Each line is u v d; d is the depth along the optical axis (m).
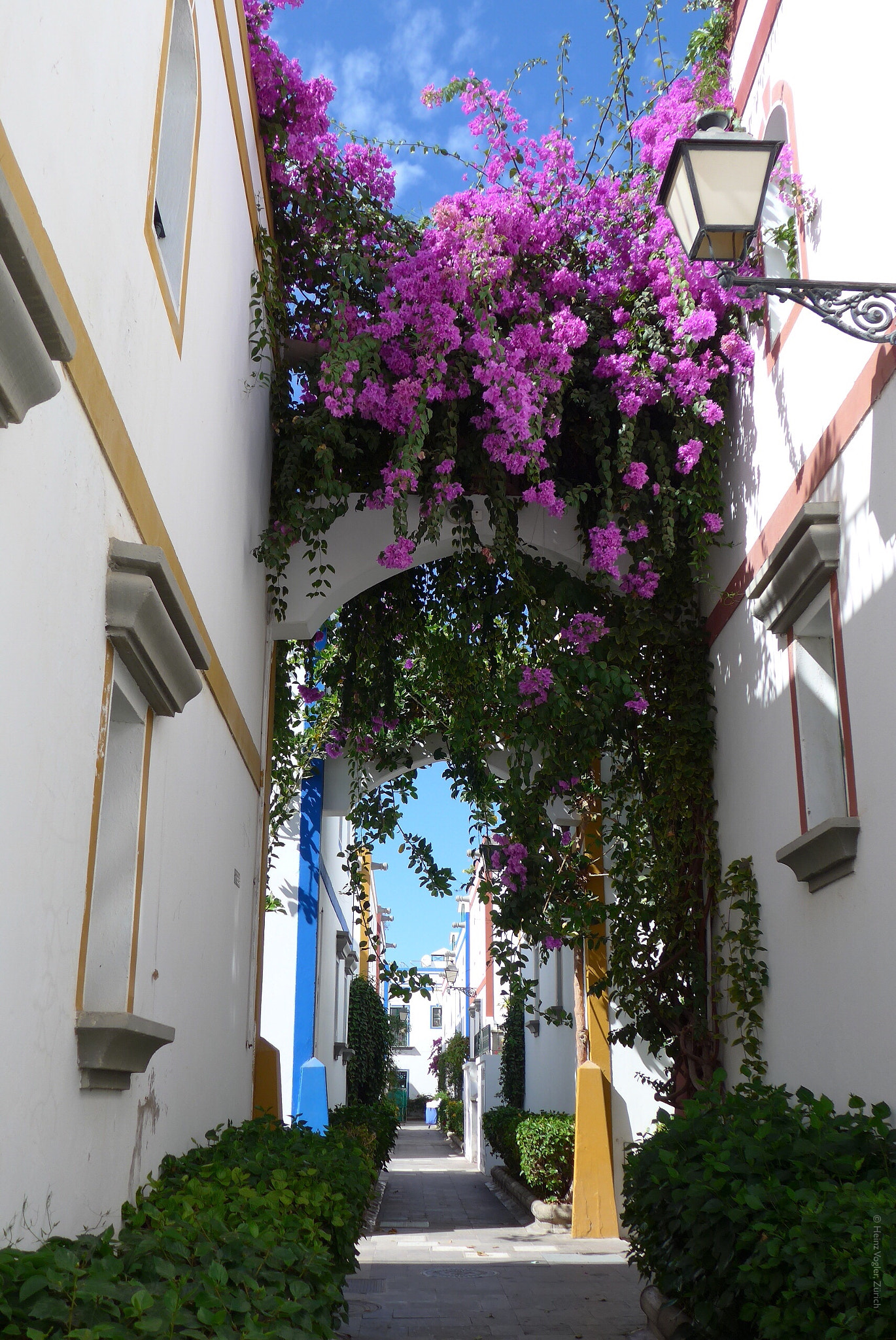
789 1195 3.18
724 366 6.33
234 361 5.54
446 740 8.23
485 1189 15.17
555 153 6.70
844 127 4.67
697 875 6.86
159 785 3.78
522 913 7.40
